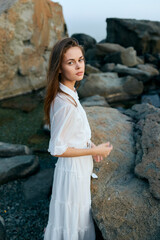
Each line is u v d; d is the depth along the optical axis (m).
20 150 3.45
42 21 7.13
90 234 1.74
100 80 6.81
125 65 8.66
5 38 5.99
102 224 1.66
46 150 3.94
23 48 6.55
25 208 2.60
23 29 6.39
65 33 8.88
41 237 2.22
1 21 5.82
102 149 1.45
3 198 2.76
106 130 2.55
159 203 1.66
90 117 2.79
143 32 10.31
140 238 1.55
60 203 1.56
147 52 10.64
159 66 9.38
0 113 5.50
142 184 1.83
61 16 8.33
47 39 7.61
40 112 5.61
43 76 7.68
